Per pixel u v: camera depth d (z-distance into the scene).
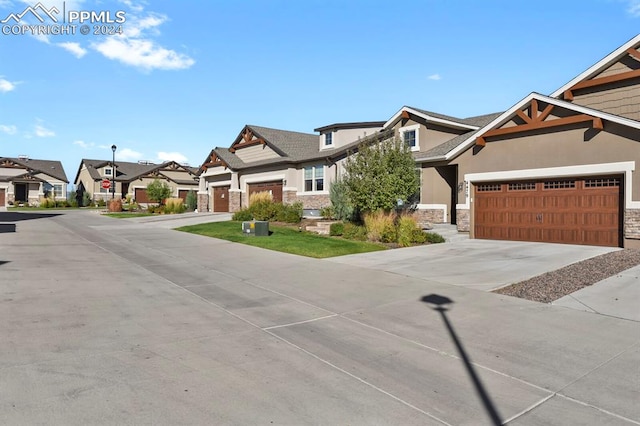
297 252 13.39
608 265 10.60
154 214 33.41
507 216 16.70
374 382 4.39
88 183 56.12
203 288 8.55
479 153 17.50
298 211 22.30
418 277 9.68
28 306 6.76
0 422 3.40
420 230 16.12
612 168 13.82
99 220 26.66
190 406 3.78
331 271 10.44
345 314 6.84
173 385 4.18
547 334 5.88
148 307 7.00
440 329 6.11
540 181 15.80
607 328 6.11
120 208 38.25
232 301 7.58
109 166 56.88
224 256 12.66
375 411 3.79
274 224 21.91
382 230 15.82
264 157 30.95
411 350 5.30
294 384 4.30
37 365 4.53
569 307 7.17
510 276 9.61
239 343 5.45
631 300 7.51
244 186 32.28
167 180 57.84
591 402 4.02
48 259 11.36
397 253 13.38
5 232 17.95
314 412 3.74
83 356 4.82
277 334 5.85
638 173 13.25
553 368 4.77
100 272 9.80
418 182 17.77
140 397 3.91
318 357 5.04
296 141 31.61
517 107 16.12
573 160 14.79
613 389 4.28
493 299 7.72
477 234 17.61
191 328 5.99
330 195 21.41
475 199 17.72
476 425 3.60
